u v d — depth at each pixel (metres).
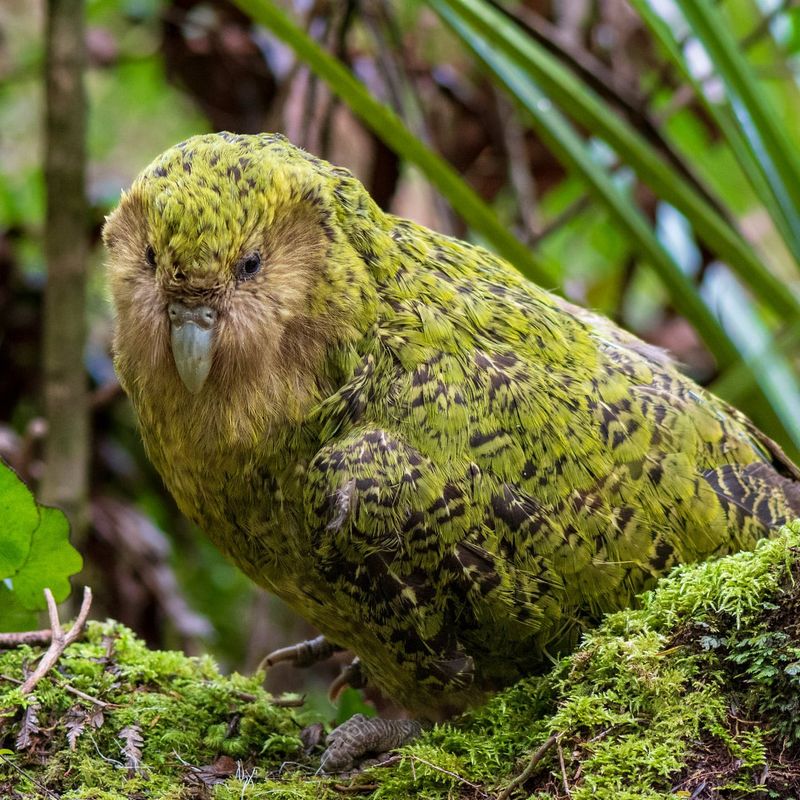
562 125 9.59
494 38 9.18
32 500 6.97
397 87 10.71
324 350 7.05
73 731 6.75
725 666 5.94
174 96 14.65
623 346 7.87
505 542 6.91
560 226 11.97
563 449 7.03
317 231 7.00
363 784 6.45
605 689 6.11
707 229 9.45
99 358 12.43
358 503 6.75
